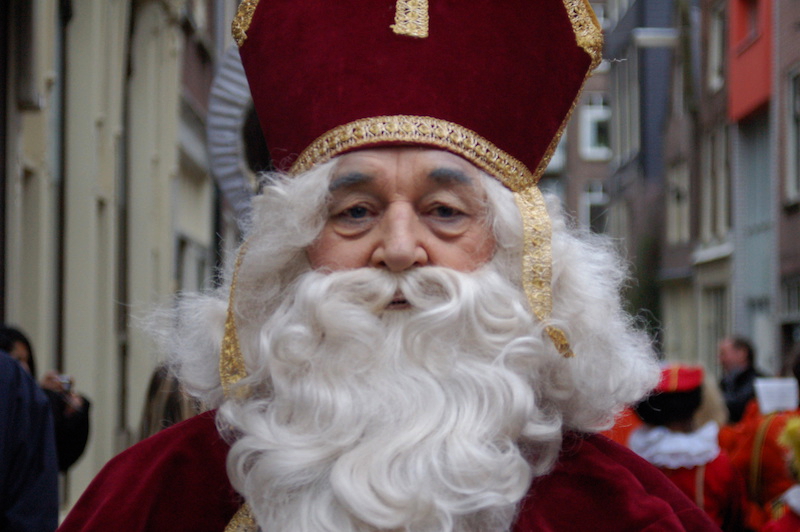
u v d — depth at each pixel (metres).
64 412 3.53
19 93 5.28
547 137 1.62
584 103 30.31
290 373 1.51
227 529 1.52
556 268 1.56
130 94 8.68
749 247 15.70
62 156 6.77
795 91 13.37
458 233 1.53
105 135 7.34
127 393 8.20
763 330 15.14
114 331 7.47
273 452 1.46
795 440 3.19
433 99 1.53
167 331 1.76
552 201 1.66
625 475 1.54
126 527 1.52
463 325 1.50
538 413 1.53
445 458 1.44
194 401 1.84
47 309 6.05
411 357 1.49
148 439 1.64
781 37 13.65
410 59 1.53
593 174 30.23
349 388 1.48
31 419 2.73
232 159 3.23
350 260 1.52
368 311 1.50
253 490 1.47
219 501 1.56
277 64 1.61
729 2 16.08
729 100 16.16
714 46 17.31
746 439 4.17
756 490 4.11
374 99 1.52
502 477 1.42
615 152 25.78
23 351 3.60
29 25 5.28
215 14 12.05
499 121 1.56
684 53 19.14
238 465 1.48
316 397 1.48
